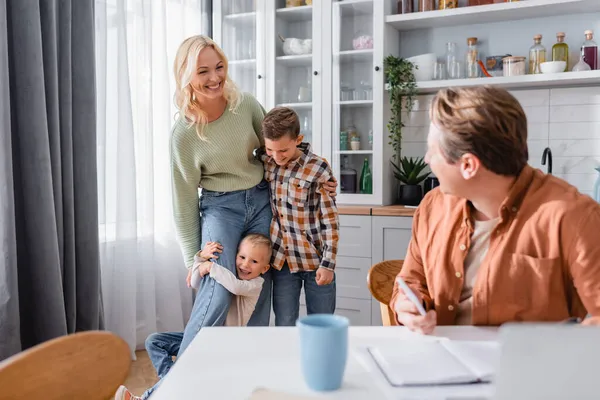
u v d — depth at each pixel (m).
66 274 2.51
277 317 2.25
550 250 1.01
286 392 0.80
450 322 1.16
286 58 3.59
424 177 3.40
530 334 0.58
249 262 2.04
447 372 0.83
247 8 3.64
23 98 2.28
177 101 2.07
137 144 3.10
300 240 2.13
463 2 3.46
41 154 2.30
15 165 2.33
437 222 1.21
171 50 3.39
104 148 2.82
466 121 0.98
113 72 2.91
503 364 0.59
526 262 1.04
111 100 2.91
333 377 0.80
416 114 3.58
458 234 1.15
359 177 3.47
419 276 1.28
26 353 0.71
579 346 0.58
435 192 1.27
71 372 0.76
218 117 2.09
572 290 1.05
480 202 1.08
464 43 3.47
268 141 1.99
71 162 2.50
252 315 2.15
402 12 3.43
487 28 3.41
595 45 3.08
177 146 2.10
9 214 2.20
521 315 1.06
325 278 2.09
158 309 3.35
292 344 0.99
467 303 1.15
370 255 3.20
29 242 2.33
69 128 2.49
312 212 2.13
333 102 3.50
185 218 2.19
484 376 0.82
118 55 2.88
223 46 3.67
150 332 3.18
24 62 2.27
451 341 0.98
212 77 1.98
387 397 0.78
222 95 2.07
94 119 2.61
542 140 3.32
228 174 2.13
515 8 3.10
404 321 1.07
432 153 1.05
